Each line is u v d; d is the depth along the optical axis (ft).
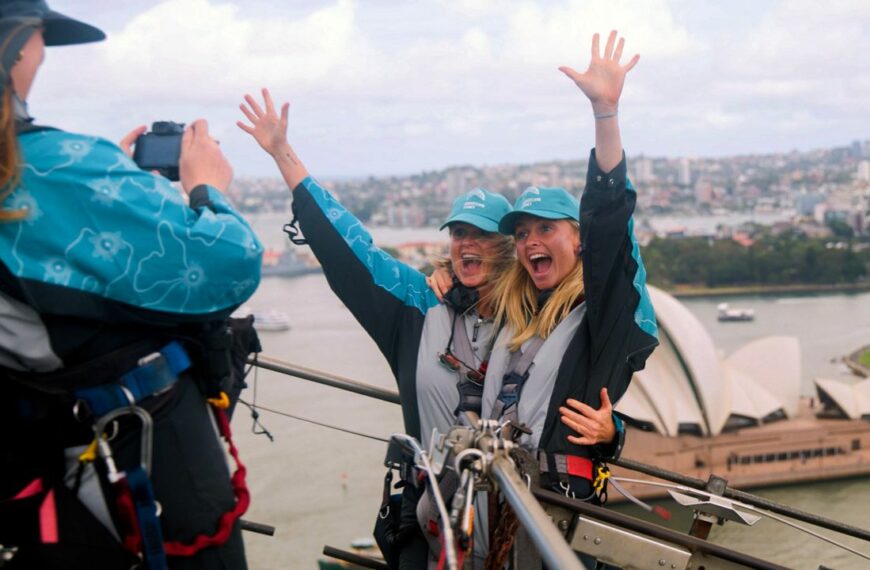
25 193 6.95
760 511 12.24
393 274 12.17
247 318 8.74
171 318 7.30
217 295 7.41
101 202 7.04
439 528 9.20
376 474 183.42
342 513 159.02
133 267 7.07
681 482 12.22
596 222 10.61
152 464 7.25
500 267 11.84
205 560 7.48
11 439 7.22
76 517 7.18
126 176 7.20
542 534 6.15
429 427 11.52
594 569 11.04
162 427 7.27
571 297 11.10
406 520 11.39
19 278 6.89
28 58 7.39
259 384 261.44
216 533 7.52
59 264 7.00
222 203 7.85
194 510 7.41
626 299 10.89
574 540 9.98
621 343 10.92
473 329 11.75
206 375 7.64
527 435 10.71
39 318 7.06
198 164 8.18
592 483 10.69
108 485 7.15
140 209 7.13
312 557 137.18
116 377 7.11
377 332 12.14
